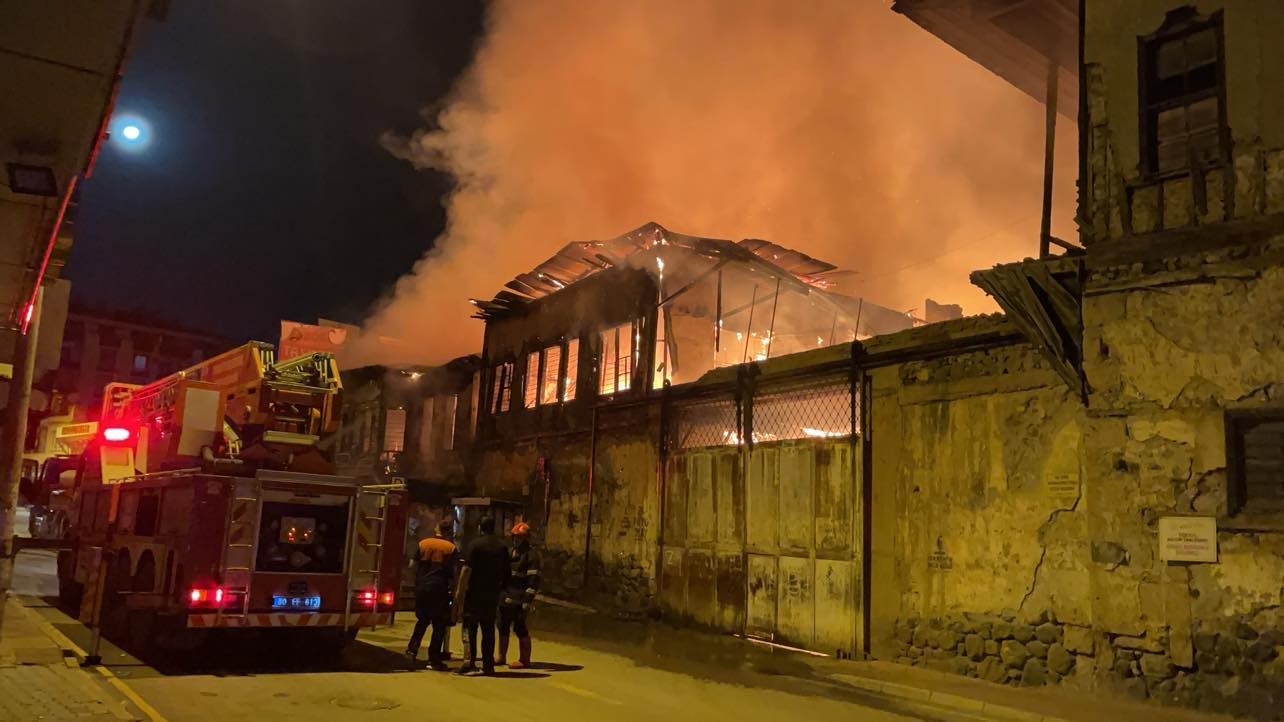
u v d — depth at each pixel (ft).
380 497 34.99
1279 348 26.43
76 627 40.81
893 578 37.27
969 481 34.88
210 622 30.89
